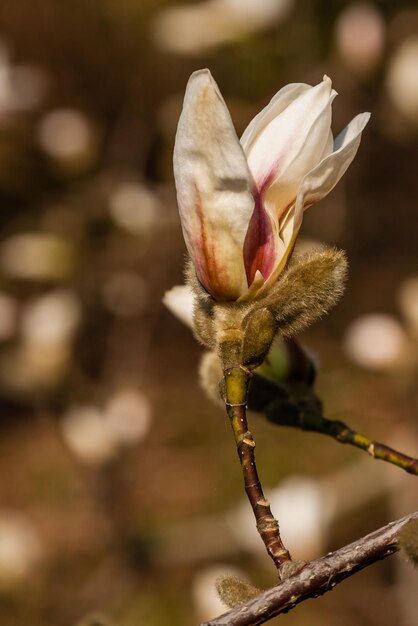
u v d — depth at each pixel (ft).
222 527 5.69
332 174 2.58
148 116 6.97
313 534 4.84
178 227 6.47
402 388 5.40
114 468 5.95
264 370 2.82
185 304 2.87
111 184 6.53
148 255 6.44
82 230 6.38
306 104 2.59
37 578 5.68
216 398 2.81
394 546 2.55
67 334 6.26
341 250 2.61
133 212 6.39
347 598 6.59
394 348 5.34
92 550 5.92
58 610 5.66
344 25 5.73
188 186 2.58
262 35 5.99
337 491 5.63
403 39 5.77
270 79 6.05
